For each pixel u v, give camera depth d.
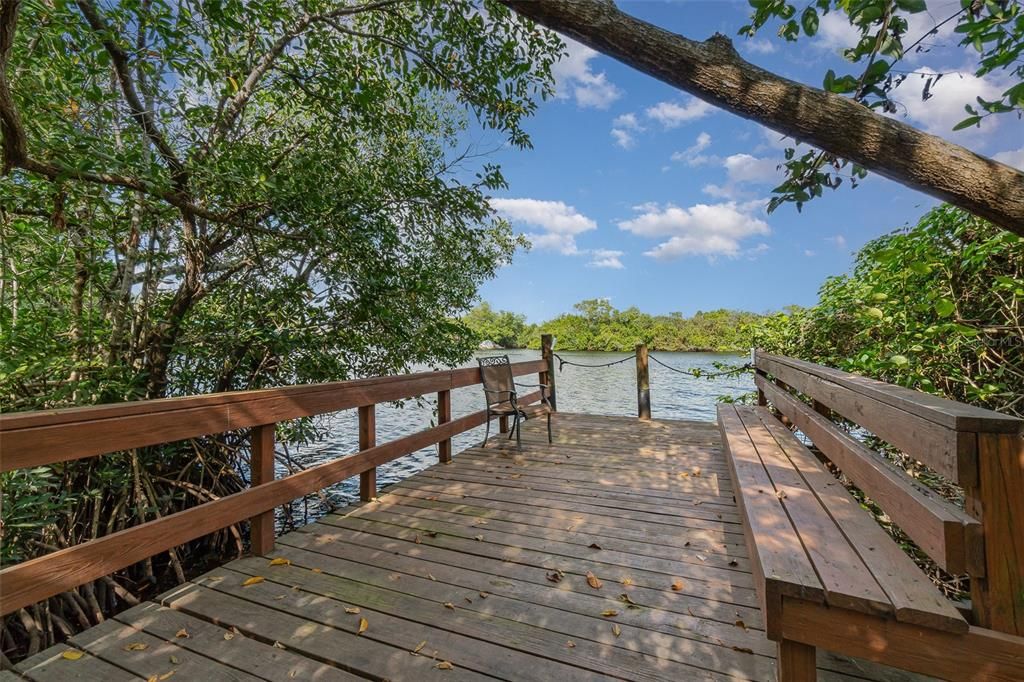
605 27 1.22
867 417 1.83
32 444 1.60
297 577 2.27
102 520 4.15
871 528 1.60
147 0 3.15
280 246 4.55
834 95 1.08
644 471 4.00
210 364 4.99
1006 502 1.09
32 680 1.59
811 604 1.20
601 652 1.71
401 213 4.96
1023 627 1.06
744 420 4.04
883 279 3.57
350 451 7.66
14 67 2.83
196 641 1.80
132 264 4.09
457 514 3.09
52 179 2.85
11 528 3.25
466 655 1.70
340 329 5.12
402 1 4.30
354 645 1.76
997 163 1.00
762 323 6.21
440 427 4.17
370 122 4.71
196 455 4.83
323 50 4.32
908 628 1.12
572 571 2.31
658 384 15.88
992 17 1.11
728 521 2.90
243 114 4.54
